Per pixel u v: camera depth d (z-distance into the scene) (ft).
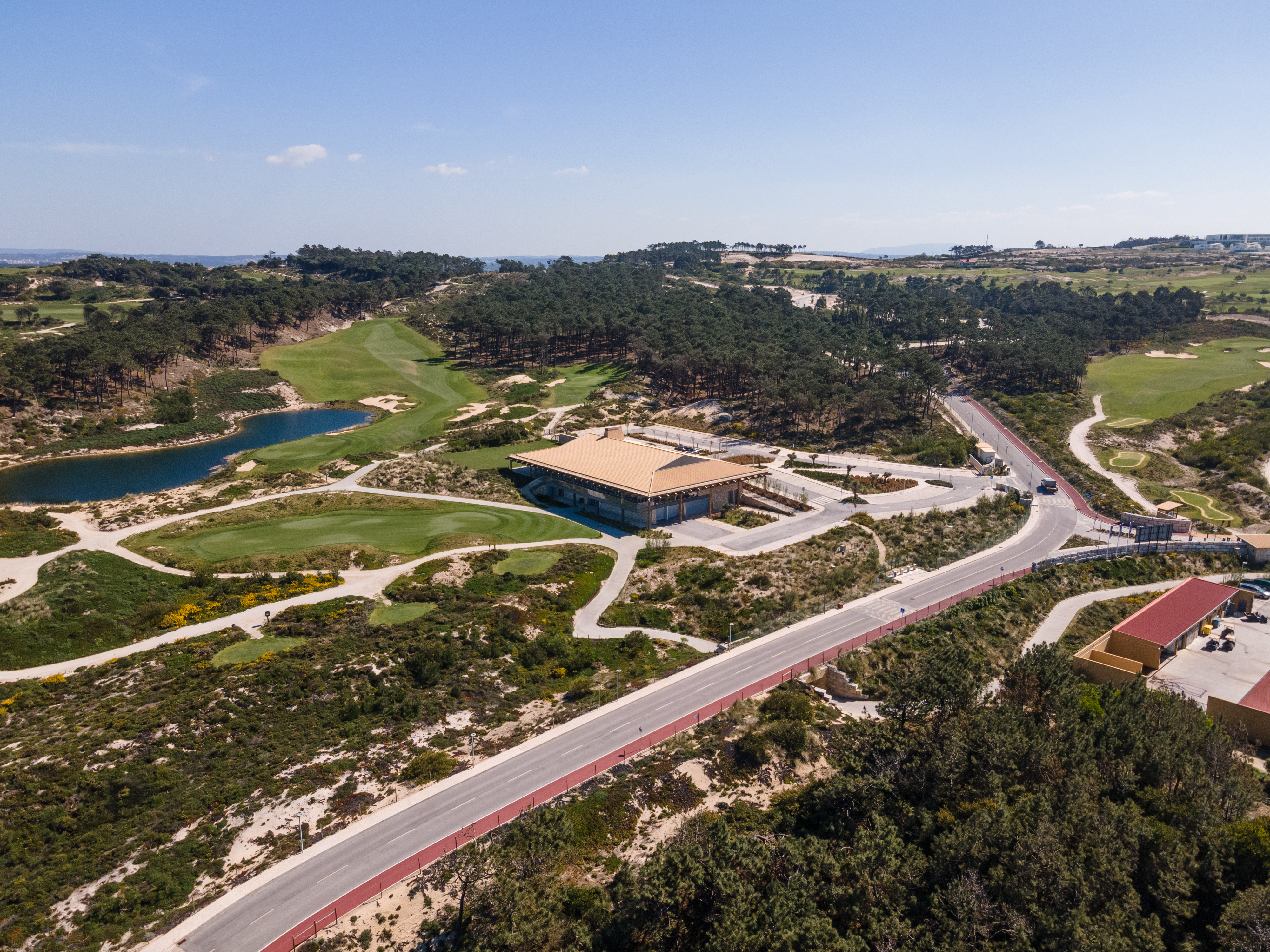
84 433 636.48
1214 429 576.61
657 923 145.18
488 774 202.49
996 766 179.73
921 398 637.71
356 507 460.14
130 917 157.79
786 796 195.31
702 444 609.42
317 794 197.67
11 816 190.60
